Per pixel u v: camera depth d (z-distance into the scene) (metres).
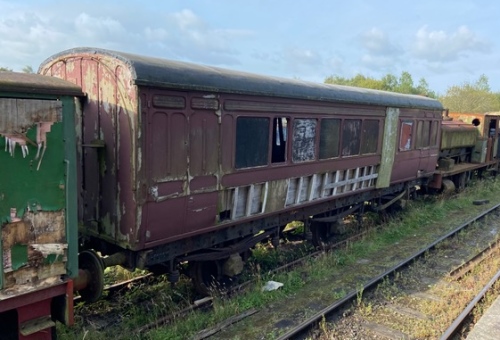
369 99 9.20
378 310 6.17
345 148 8.77
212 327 5.51
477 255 8.67
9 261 3.70
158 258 5.62
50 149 3.89
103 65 5.25
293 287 6.89
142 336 5.27
